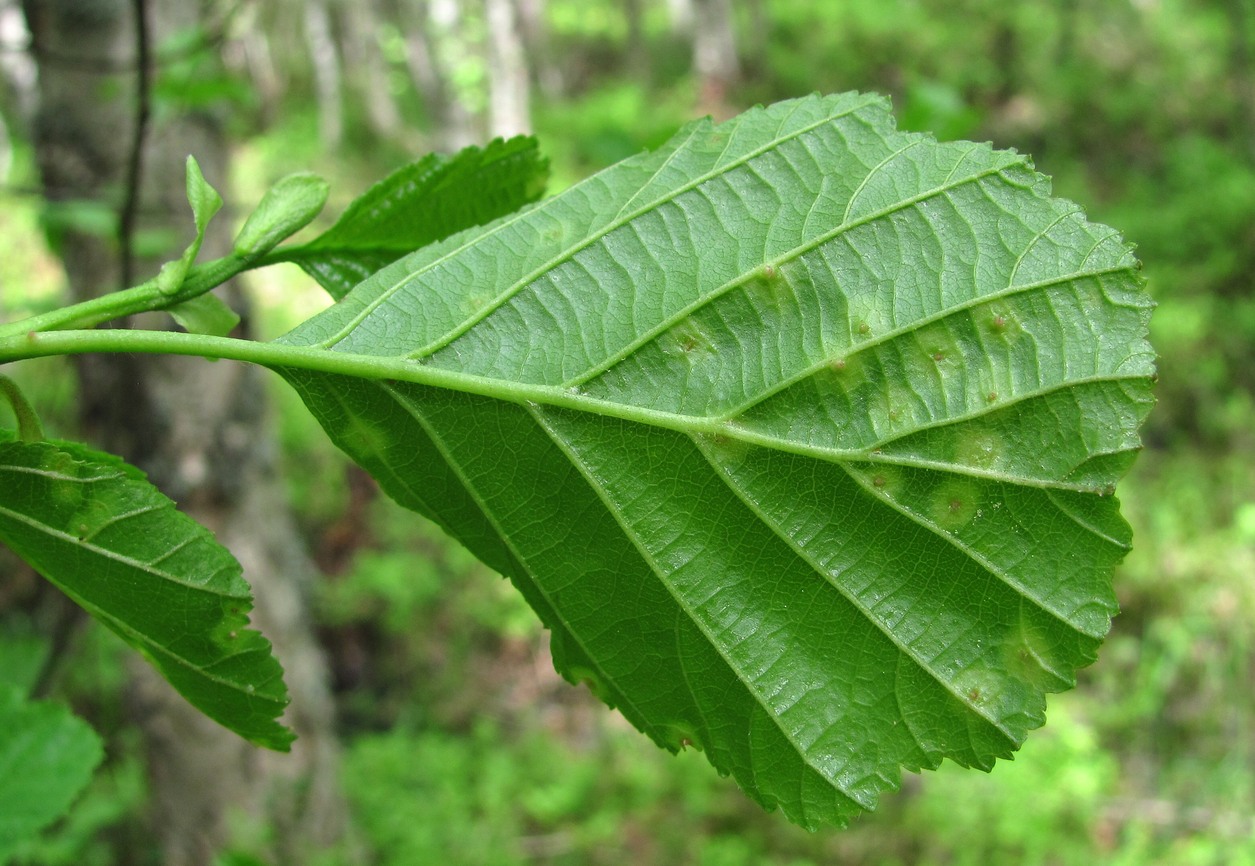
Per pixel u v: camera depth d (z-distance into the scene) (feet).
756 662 0.36
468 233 0.36
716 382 0.35
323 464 2.38
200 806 1.34
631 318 0.35
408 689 2.06
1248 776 1.67
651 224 0.36
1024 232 0.36
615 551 0.36
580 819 1.72
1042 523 0.35
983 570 0.35
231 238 1.14
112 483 0.33
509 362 0.35
